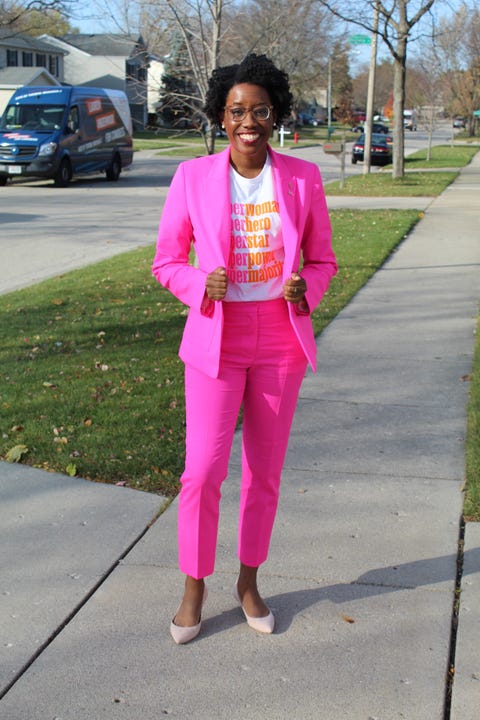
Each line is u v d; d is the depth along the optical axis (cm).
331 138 6400
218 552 380
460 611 333
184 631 312
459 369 660
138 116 6275
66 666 298
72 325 790
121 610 333
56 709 276
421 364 673
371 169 3475
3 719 271
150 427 520
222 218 290
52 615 329
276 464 316
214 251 289
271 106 291
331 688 287
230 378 300
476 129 8000
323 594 346
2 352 696
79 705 278
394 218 1617
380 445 506
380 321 815
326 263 318
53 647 309
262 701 280
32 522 405
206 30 1024
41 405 560
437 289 959
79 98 2631
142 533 396
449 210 1795
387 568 366
